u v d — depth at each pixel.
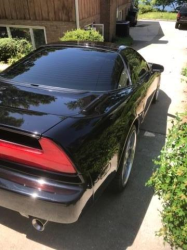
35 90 2.37
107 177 2.05
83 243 2.13
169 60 8.62
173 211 1.82
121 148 2.30
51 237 2.18
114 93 2.49
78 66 2.67
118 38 12.31
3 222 2.31
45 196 1.66
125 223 2.32
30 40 10.20
